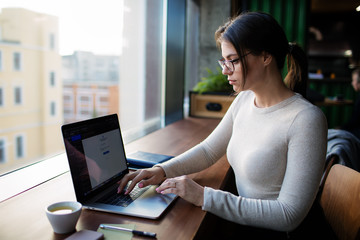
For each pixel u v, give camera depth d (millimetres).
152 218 852
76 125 962
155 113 2738
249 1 4078
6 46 5246
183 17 2746
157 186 1092
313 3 6258
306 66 1105
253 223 877
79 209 765
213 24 3648
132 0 2797
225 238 1540
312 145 883
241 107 1183
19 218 825
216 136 1282
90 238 706
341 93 6207
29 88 6336
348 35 6973
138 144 1746
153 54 2742
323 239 1108
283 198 882
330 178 1261
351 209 1045
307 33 4078
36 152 6930
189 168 1208
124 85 3301
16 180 1104
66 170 1219
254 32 906
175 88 2697
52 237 734
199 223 839
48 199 948
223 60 992
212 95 2707
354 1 6090
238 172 1098
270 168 971
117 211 881
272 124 980
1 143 6695
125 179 1058
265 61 949
